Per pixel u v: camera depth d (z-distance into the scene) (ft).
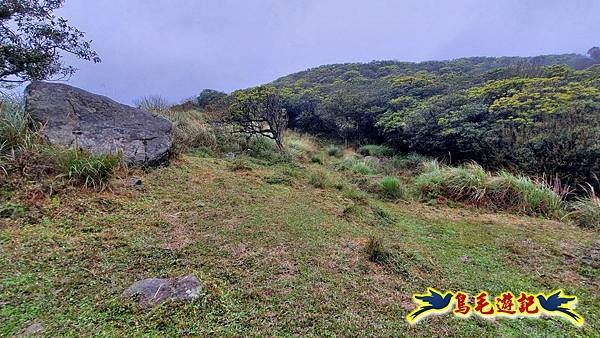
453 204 14.44
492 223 11.77
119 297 5.08
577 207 13.08
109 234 7.26
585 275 7.56
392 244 8.73
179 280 5.53
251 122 24.30
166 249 6.88
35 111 11.46
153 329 4.48
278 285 5.95
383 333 4.90
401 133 29.63
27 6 15.78
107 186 9.72
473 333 5.14
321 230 9.12
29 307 4.77
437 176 16.30
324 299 5.65
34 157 9.37
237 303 5.29
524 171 17.24
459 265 7.88
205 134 21.57
